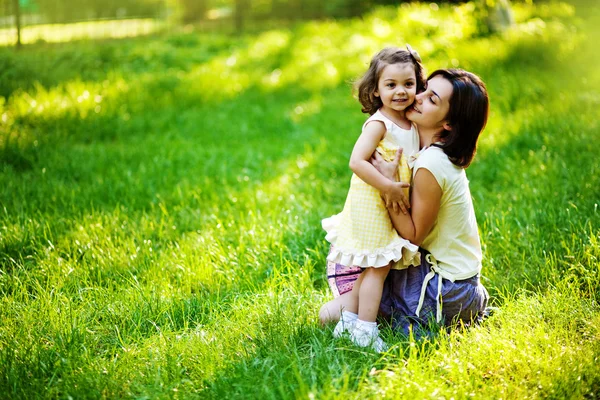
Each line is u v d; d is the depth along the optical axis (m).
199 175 5.73
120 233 4.33
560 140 5.37
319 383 2.62
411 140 2.93
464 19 10.85
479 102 2.83
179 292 3.54
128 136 7.17
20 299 3.51
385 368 2.67
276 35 14.16
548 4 13.43
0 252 4.06
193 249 4.09
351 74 9.80
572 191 4.41
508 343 2.81
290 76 10.20
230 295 3.56
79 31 18.52
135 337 3.15
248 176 5.75
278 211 4.68
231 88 9.52
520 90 7.08
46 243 4.24
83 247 4.09
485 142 5.73
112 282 3.71
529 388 2.59
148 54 11.90
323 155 6.10
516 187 4.76
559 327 2.97
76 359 2.89
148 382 2.74
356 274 3.16
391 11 14.84
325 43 12.52
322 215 4.49
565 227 3.91
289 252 3.93
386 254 2.89
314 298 3.42
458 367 2.66
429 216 2.88
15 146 6.12
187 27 18.78
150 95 8.76
